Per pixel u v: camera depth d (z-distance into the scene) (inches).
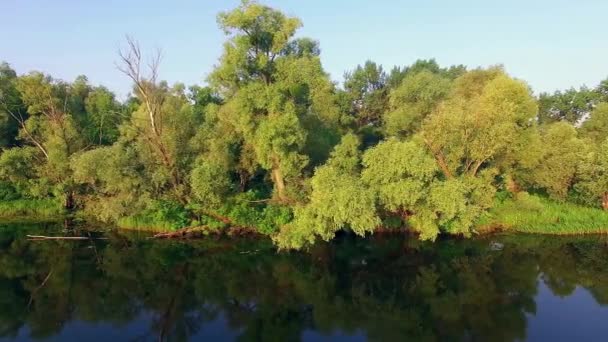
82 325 824.9
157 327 822.5
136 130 1471.5
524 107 1454.2
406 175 1170.6
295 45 1386.6
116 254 1234.0
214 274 1106.1
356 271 1141.7
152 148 1412.4
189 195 1409.9
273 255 1231.5
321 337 789.9
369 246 1305.4
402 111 1952.5
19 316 860.0
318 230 1075.3
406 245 1311.5
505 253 1256.2
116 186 1328.7
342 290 1024.2
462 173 1439.5
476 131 1349.7
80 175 1382.9
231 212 1371.8
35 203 1628.9
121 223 1432.1
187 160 1455.5
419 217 1213.7
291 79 1314.0
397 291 1014.4
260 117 1342.3
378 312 905.5
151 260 1194.0
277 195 1412.4
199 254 1242.0
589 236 1395.2
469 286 1035.9
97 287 1015.0
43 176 1620.3
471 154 1365.7
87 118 2069.4
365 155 1199.6
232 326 834.8
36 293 975.6
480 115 1333.7
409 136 1930.4
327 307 933.2
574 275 1091.3
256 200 1434.5
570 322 837.8
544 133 1689.2
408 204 1192.2
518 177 1619.1
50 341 754.2
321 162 1577.3
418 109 1934.1
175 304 935.7
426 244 1317.7
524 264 1171.9
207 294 991.0
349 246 1301.7
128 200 1316.4
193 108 1899.6
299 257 1217.4
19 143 2044.8
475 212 1266.0
